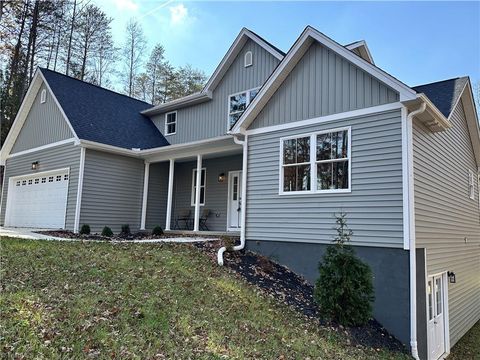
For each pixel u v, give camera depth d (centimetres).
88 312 470
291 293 749
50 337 396
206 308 571
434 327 796
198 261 800
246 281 745
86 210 1266
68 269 634
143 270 683
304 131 861
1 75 2133
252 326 555
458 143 1068
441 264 855
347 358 532
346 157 782
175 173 1545
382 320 689
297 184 863
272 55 1302
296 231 847
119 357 383
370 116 757
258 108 949
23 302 469
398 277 680
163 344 430
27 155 1563
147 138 1545
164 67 3097
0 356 346
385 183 719
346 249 666
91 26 2659
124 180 1384
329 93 830
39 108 1539
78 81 1598
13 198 1627
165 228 1432
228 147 1180
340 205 779
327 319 654
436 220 834
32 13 2244
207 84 1460
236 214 1320
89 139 1290
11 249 729
